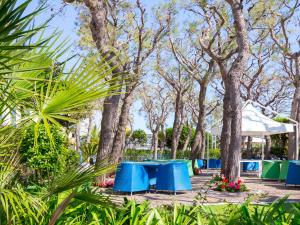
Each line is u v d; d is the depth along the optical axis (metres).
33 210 2.77
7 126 2.62
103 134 13.01
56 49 2.68
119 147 16.61
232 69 13.38
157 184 11.16
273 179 16.67
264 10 20.94
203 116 23.75
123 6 20.42
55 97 2.50
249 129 16.70
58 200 3.15
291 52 22.19
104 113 13.19
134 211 2.93
